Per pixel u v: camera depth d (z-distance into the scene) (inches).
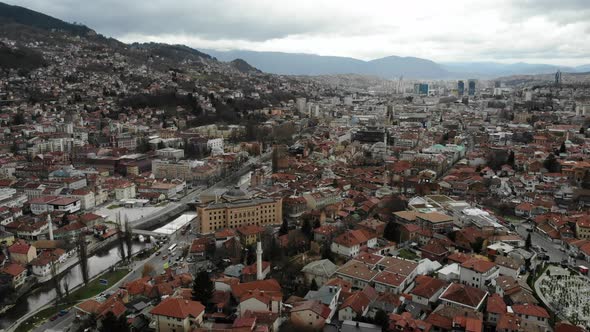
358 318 7598.4
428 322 7386.8
